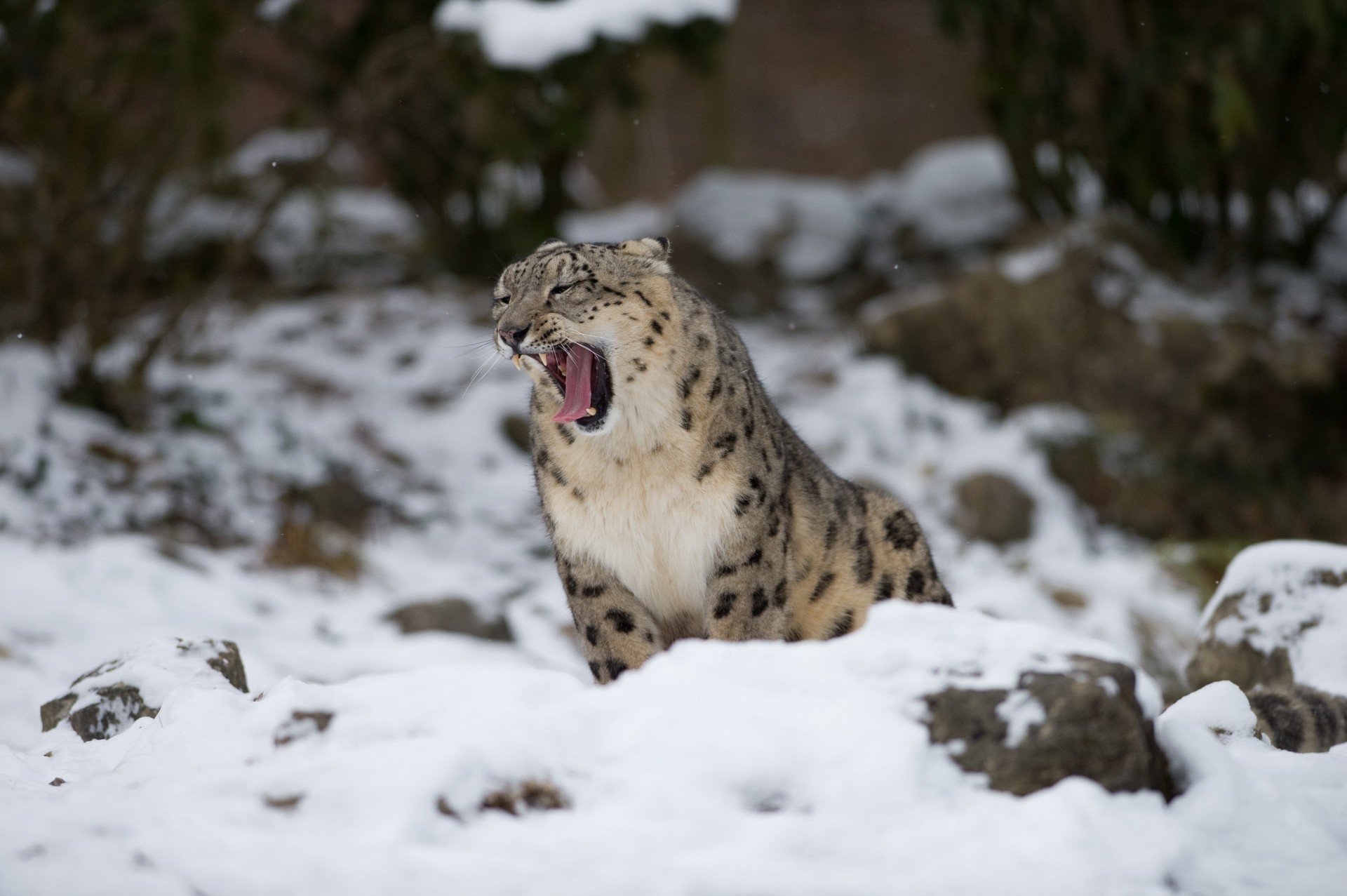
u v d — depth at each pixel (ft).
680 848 40.19
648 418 62.44
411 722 44.83
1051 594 120.26
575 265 63.26
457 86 167.43
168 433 133.18
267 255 191.52
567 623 111.65
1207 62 158.40
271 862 38.99
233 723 47.29
